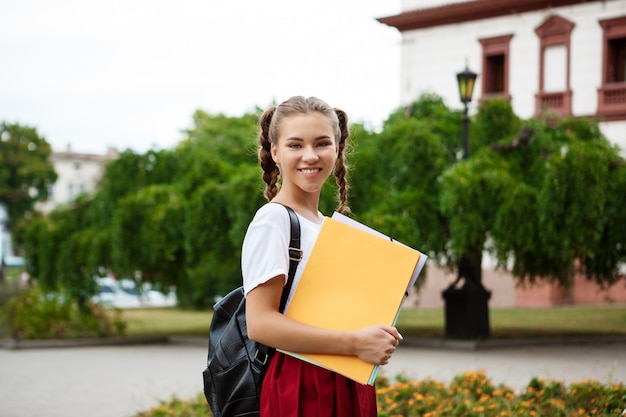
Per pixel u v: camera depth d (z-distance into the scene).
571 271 16.16
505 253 14.96
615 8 24.67
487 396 7.14
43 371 12.59
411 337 16.39
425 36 28.39
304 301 2.57
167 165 18.78
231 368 2.69
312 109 2.73
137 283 17.83
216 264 17.06
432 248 16.31
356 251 2.61
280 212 2.64
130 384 11.05
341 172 3.15
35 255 18.41
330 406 2.56
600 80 25.08
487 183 15.12
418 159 16.50
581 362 12.46
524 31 26.39
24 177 49.22
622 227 15.19
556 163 14.80
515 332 17.41
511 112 17.31
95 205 18.58
